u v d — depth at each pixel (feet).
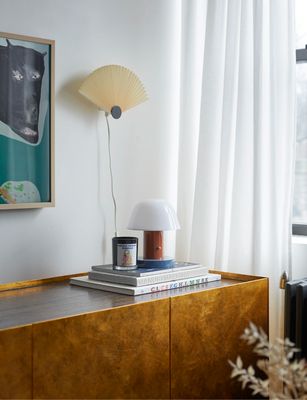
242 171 8.44
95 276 7.27
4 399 5.07
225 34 8.71
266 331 7.41
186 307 6.51
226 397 6.93
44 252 7.89
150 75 8.98
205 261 8.79
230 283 7.36
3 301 6.40
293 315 6.88
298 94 9.12
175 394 6.42
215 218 8.82
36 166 7.69
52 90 7.80
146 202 7.31
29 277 7.75
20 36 7.46
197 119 9.16
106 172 8.53
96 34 8.34
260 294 7.34
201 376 6.67
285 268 8.21
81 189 8.25
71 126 8.12
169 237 9.31
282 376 3.66
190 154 9.12
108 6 8.46
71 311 5.88
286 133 8.25
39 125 7.70
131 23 8.74
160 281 6.98
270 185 8.24
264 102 8.32
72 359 5.56
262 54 8.29
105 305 6.14
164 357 6.31
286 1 8.18
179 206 9.12
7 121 7.41
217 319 6.83
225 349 6.91
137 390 6.08
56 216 8.00
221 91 8.76
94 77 8.04
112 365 5.87
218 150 8.79
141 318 6.10
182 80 9.07
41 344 5.33
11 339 5.10
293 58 8.19
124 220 8.79
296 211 9.20
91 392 5.71
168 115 9.23
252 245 8.32
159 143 9.15
